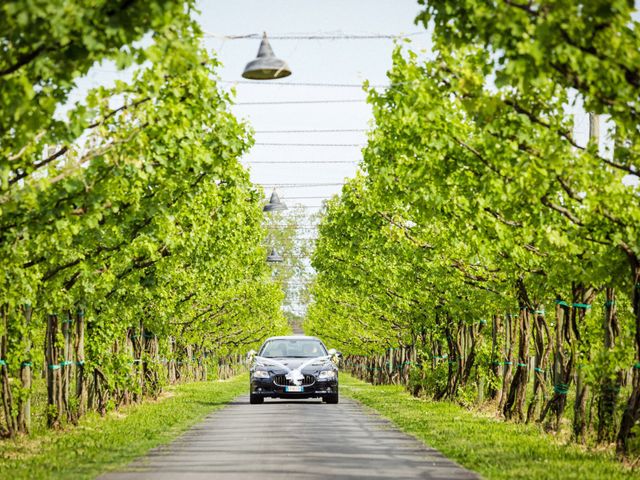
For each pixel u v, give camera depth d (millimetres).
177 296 33438
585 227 15156
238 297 56406
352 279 44406
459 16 10891
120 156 14094
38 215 14484
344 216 37500
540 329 23281
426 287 31953
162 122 15016
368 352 68438
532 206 16062
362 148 23047
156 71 13852
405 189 21531
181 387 49094
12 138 11953
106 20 9820
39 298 19234
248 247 39438
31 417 24531
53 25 9602
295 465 15031
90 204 14664
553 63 10875
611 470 14125
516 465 14633
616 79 10555
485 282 25125
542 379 23297
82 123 12156
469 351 32562
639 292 15508
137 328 32469
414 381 41438
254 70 15219
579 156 13664
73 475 13547
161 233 19734
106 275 20297
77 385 24203
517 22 10086
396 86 17484
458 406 31812
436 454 16797
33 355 19312
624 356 15922
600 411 17906
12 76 10641
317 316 81500
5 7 9336
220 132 18891
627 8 9750
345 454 16781
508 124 13602
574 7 9836
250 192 40219
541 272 20250
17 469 14211
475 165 16156
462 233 19031
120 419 25531
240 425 23781
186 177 18516
